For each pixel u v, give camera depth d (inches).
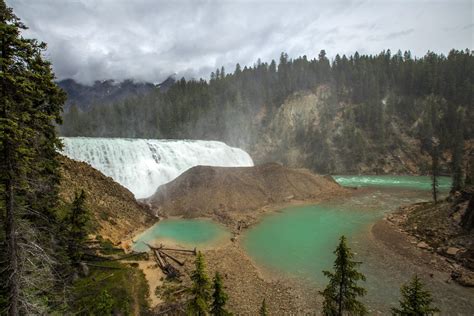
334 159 4439.0
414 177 3909.9
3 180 373.1
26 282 379.6
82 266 908.6
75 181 1498.5
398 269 1160.8
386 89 5502.0
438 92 5024.6
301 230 1669.5
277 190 2425.0
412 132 4648.1
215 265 1203.9
